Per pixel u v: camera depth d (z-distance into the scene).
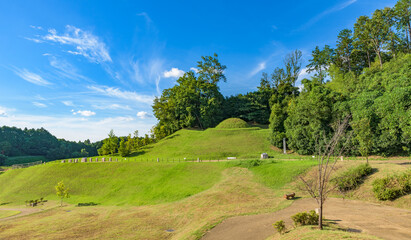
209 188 34.12
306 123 51.78
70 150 189.38
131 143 84.19
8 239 20.56
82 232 21.12
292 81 96.06
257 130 75.31
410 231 12.89
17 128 194.25
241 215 20.27
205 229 17.42
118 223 23.30
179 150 65.69
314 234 11.80
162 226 21.42
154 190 37.34
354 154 40.50
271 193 27.89
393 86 35.72
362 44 70.00
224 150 60.91
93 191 42.03
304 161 38.38
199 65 105.94
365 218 15.94
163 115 98.31
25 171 57.12
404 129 30.72
